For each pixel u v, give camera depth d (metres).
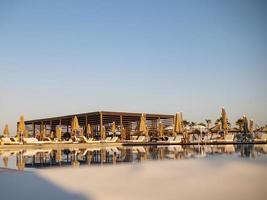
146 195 4.93
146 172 7.79
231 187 5.40
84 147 26.80
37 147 27.23
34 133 51.16
